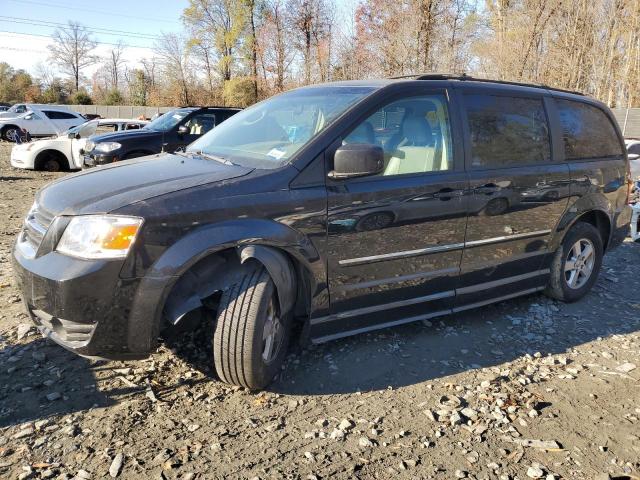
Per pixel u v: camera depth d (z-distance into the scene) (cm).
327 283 351
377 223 362
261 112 431
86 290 284
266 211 321
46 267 293
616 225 536
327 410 321
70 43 7581
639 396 352
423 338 422
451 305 421
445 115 403
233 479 262
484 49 2745
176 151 436
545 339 432
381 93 376
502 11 2758
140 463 270
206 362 367
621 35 2709
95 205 297
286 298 332
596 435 309
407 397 339
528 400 340
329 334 369
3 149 2286
